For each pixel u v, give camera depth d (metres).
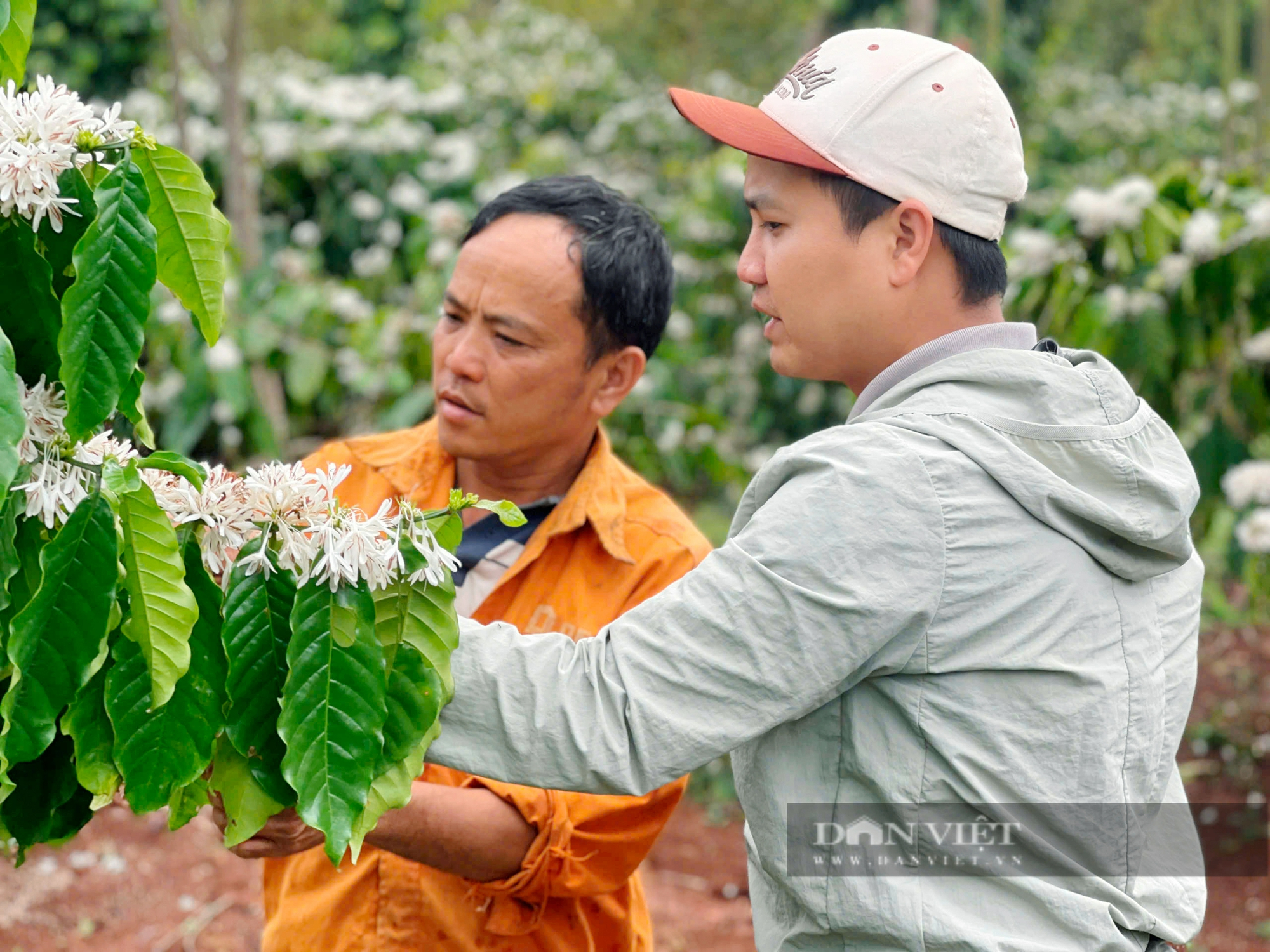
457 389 1.64
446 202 5.12
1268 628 4.89
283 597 1.12
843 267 1.27
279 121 5.59
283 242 5.07
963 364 1.23
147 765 1.07
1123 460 1.18
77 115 1.03
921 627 1.15
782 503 1.17
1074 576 1.19
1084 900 1.17
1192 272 3.63
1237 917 3.34
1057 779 1.17
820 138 1.24
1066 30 9.33
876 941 1.19
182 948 3.11
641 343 1.72
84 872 3.40
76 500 1.03
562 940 1.59
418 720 1.14
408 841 1.42
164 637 1.05
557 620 1.61
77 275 1.01
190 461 1.07
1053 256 3.79
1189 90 8.94
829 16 9.23
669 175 6.54
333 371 4.16
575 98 7.60
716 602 1.15
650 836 1.55
